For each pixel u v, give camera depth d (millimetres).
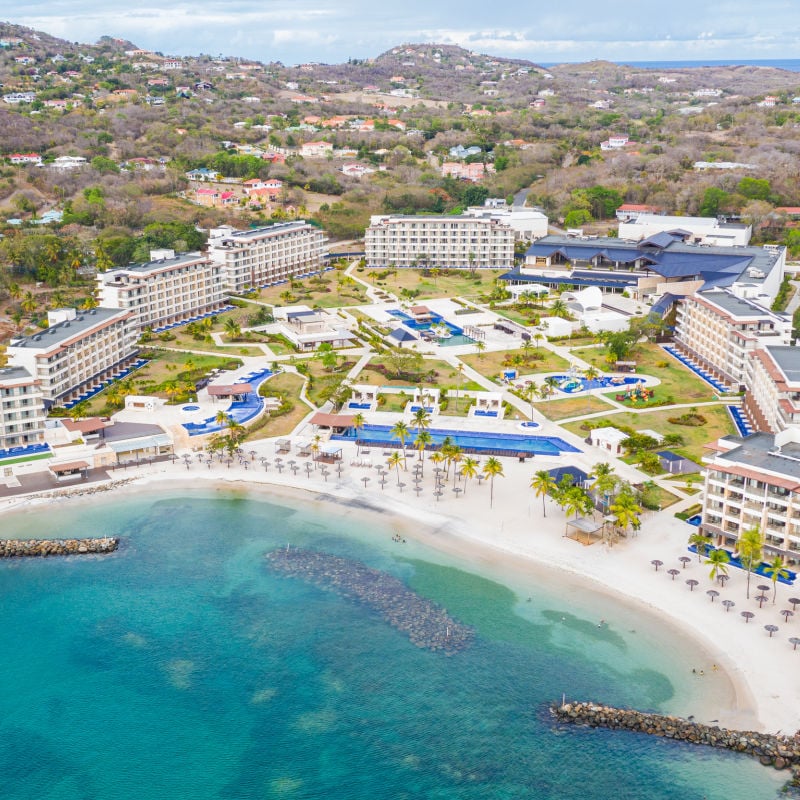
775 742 127312
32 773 127375
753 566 170375
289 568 178625
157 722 136750
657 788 121750
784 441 185125
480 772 125688
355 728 134750
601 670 144875
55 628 160000
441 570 176250
